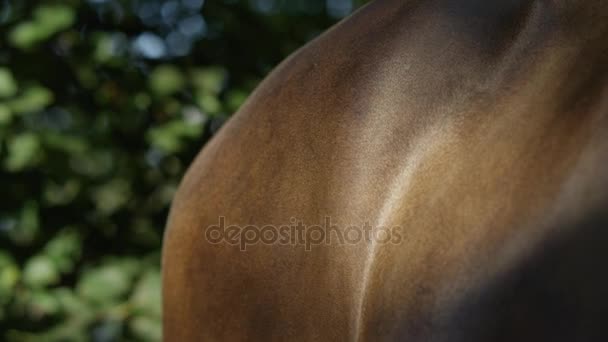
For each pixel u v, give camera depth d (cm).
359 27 109
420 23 100
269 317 109
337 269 98
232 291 115
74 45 261
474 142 85
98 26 270
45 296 250
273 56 276
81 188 263
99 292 251
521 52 87
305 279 104
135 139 270
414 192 88
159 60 272
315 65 110
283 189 108
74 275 268
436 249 82
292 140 108
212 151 125
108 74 266
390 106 97
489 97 87
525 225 73
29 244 263
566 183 71
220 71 265
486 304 74
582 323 66
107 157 267
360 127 99
